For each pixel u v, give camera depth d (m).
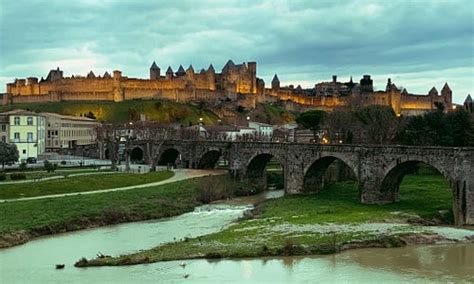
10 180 139.50
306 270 74.31
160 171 175.50
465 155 106.12
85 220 106.44
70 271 73.81
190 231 101.56
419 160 115.00
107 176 153.75
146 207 120.62
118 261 77.56
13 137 199.12
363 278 70.94
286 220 104.62
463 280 70.12
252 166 168.88
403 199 128.38
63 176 149.12
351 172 168.12
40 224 99.81
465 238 92.12
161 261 78.50
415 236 92.12
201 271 73.56
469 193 106.00
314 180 146.62
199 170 189.00
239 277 71.06
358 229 95.69
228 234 93.56
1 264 77.81
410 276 71.88
